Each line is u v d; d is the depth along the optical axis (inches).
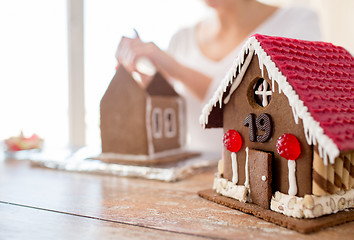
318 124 22.9
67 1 75.9
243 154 30.1
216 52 64.2
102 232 24.3
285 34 58.2
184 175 42.7
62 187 38.4
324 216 25.4
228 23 62.0
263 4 59.4
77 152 57.3
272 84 26.5
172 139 51.6
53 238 23.3
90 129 77.3
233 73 28.9
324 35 57.7
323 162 24.1
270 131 27.2
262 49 26.6
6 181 41.6
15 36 82.1
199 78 65.6
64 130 79.7
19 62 82.3
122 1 72.7
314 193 24.7
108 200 32.9
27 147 59.6
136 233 23.9
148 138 46.0
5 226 25.9
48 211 29.6
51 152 58.1
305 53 27.9
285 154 25.3
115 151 48.4
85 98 76.7
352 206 27.5
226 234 23.4
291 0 58.4
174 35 69.8
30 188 38.1
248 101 29.3
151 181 41.4
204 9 65.3
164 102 49.8
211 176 44.0
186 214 28.1
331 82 26.8
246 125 29.6
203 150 63.1
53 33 79.1
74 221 26.8
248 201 29.6
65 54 78.4
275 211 26.8
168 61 64.4
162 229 24.6
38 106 81.4
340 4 56.6
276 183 27.3
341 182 26.0
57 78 79.5
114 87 47.8
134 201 32.4
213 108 31.6
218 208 29.7
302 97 24.0
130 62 60.3
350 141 22.7
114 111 48.0
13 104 82.9
